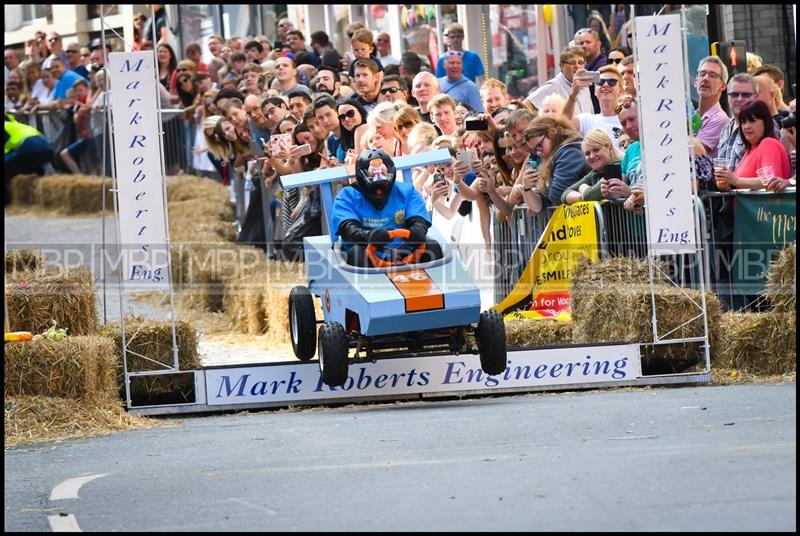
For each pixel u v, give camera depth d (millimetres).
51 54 78750
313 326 32156
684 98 30625
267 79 55781
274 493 19375
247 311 47375
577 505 16797
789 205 33688
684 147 30719
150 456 24469
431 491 18562
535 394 31469
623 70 38344
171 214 61156
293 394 31219
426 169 41312
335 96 49125
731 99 35094
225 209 61938
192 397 32344
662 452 20344
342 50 74312
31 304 31672
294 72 52812
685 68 30547
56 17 93000
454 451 22266
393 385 31328
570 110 38438
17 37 97125
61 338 30047
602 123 38594
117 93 30422
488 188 39094
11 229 69688
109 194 73875
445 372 31438
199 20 84250
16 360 29250
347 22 73062
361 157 30328
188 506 18875
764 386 29297
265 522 17266
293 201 48469
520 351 31531
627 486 17797
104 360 30250
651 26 30469
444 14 59500
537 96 41406
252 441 25422
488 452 21844
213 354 42969
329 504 18188
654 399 28234
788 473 17812
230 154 56188
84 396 29531
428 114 43562
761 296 33906
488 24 56875
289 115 48438
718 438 21531
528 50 54500
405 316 27891
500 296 39906
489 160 39656
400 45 65688
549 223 36719
